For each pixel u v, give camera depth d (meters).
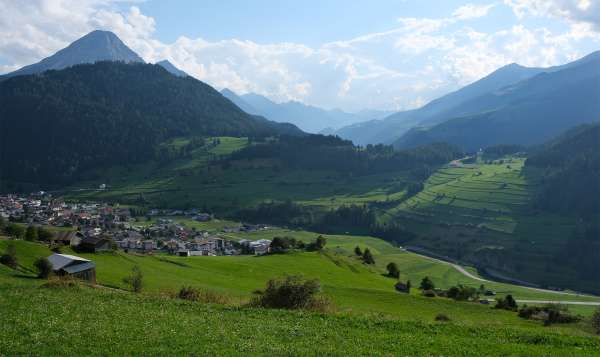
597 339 32.16
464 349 27.73
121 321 31.11
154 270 85.38
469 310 78.06
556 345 30.38
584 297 171.25
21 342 25.16
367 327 33.03
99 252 92.56
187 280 78.56
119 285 65.31
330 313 38.09
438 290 127.19
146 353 24.36
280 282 42.75
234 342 26.92
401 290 103.81
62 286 46.28
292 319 34.38
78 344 25.41
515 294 171.50
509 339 31.52
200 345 26.12
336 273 111.62
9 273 60.06
